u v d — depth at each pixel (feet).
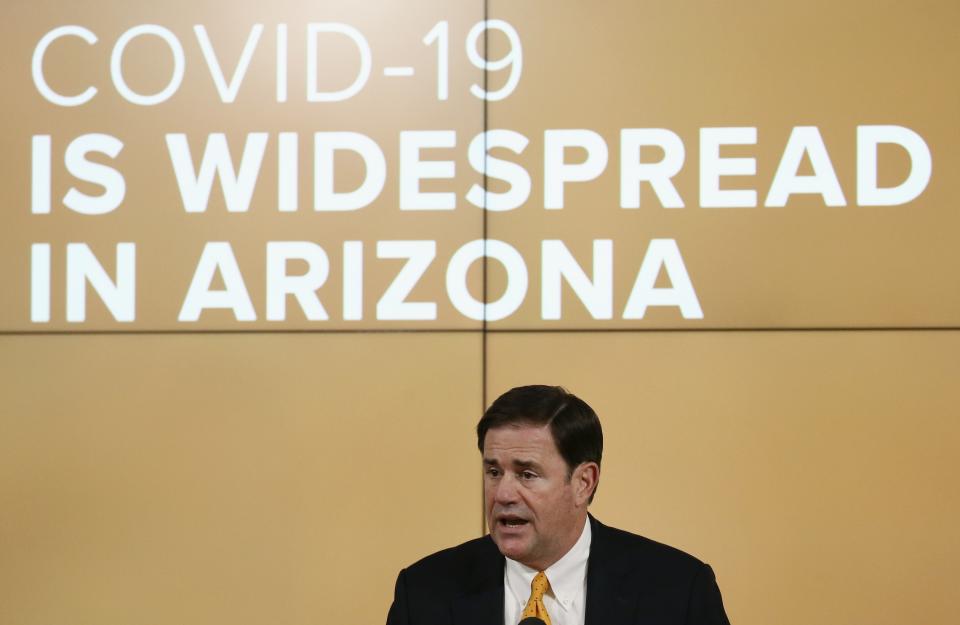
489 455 15.28
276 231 30.40
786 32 29.94
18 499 30.14
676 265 29.58
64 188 30.60
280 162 30.50
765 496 29.07
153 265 30.48
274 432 29.99
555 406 15.30
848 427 29.07
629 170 29.89
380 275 30.12
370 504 29.71
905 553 28.73
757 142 29.73
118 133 30.66
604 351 29.53
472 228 30.07
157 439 30.12
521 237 29.91
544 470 15.03
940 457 28.86
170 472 30.04
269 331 30.19
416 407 29.81
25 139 30.71
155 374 30.27
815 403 29.17
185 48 30.78
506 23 30.45
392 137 30.40
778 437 29.17
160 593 29.81
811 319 29.30
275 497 29.86
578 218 29.89
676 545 29.09
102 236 30.55
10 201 30.60
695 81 29.99
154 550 29.89
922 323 29.12
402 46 30.55
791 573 28.86
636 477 29.27
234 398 30.12
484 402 29.68
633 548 16.38
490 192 30.09
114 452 30.14
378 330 30.01
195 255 30.42
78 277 30.48
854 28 29.86
